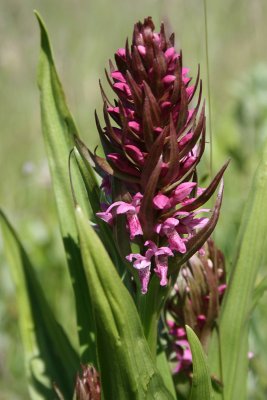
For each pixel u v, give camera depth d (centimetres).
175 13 102
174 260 41
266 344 59
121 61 40
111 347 41
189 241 41
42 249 73
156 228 40
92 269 40
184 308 46
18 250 50
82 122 95
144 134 40
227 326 47
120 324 41
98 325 41
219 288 47
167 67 40
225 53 120
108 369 42
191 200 40
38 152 95
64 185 48
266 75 84
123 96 40
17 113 106
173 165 40
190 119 40
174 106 40
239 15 127
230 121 84
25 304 50
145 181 40
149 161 40
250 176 77
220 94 109
